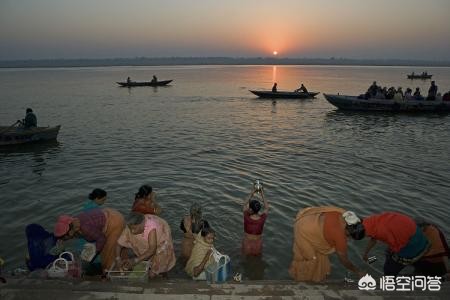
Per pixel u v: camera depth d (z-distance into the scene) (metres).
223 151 16.48
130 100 39.41
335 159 15.03
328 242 5.12
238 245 7.87
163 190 11.15
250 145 17.77
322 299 4.60
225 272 6.00
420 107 28.02
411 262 5.44
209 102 37.59
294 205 10.05
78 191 11.12
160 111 30.61
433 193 11.08
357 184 11.84
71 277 5.53
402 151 16.53
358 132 21.30
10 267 6.99
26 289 4.71
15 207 9.91
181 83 73.44
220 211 9.60
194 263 6.21
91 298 4.54
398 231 5.11
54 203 10.19
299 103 36.38
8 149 17.09
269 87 62.94
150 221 5.85
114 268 5.70
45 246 6.08
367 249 6.24
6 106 33.72
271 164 14.23
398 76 115.94
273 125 23.75
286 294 4.71
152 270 5.94
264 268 7.06
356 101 28.78
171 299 4.55
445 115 27.66
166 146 17.55
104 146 17.64
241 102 37.50
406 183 11.98
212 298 4.55
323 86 65.75
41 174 13.05
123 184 11.74
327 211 5.26
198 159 15.01
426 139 19.27
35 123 18.81
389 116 27.36
